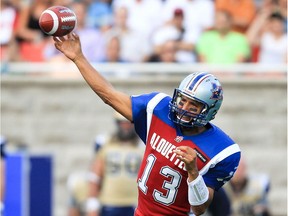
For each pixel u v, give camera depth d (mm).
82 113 43156
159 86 42625
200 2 44062
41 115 43094
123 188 37062
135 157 37125
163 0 44125
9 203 36094
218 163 23344
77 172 42750
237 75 43094
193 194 22797
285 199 42469
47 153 41250
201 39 43594
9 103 43188
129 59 43500
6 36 44688
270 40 43875
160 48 43406
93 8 44188
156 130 23656
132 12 43938
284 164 42812
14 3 45000
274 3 44281
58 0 44906
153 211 23922
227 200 33375
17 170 36125
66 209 42188
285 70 43156
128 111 23844
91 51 43625
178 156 22328
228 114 43031
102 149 37375
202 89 22859
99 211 37312
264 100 43031
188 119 23062
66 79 43219
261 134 42969
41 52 44312
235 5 44000
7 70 43438
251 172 42844
